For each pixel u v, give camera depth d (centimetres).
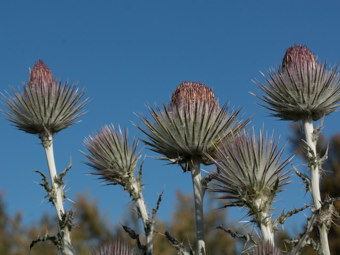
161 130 55
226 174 51
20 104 62
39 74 62
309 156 54
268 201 50
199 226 54
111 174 59
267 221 49
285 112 57
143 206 58
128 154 59
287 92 56
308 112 56
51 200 60
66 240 59
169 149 55
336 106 56
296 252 49
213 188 52
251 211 50
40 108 62
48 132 63
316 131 55
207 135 54
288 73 56
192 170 55
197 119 54
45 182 60
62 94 62
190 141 54
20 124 62
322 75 55
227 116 55
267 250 47
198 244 54
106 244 49
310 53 56
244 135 51
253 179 50
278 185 50
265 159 50
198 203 54
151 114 55
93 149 60
